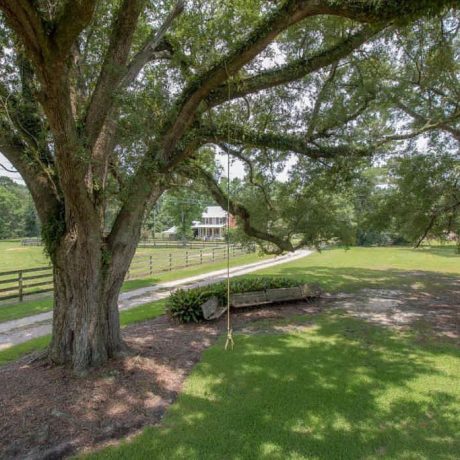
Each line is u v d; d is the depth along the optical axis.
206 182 7.49
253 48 3.87
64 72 3.12
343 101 7.16
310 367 5.29
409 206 10.21
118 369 4.85
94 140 4.49
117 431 3.58
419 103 8.89
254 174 8.18
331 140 6.99
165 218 57.53
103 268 4.92
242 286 9.84
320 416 3.89
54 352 4.94
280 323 7.96
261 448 3.32
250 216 8.55
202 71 4.87
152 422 3.78
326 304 10.08
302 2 3.38
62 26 2.77
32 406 3.88
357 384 4.70
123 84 4.46
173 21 5.06
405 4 2.93
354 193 8.82
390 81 8.22
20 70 4.50
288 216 8.66
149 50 4.81
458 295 11.38
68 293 4.83
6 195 57.53
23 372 4.73
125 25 4.39
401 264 19.84
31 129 4.66
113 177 5.45
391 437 3.51
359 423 3.76
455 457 3.21
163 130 4.78
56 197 4.89
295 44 6.57
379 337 6.88
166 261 21.83
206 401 4.23
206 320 8.08
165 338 6.63
